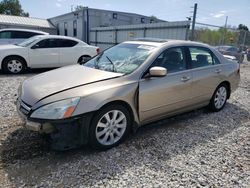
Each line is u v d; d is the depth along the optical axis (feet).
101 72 11.61
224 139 12.51
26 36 38.50
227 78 16.60
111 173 9.06
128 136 12.22
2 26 96.84
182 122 14.62
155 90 11.81
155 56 12.23
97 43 74.28
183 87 13.26
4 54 27.81
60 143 9.36
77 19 86.48
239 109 17.85
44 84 10.62
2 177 8.54
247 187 8.68
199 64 14.62
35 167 9.23
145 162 9.91
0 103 16.42
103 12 81.66
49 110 9.19
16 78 25.86
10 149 10.39
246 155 10.96
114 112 10.69
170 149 11.11
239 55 53.42
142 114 11.66
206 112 16.71
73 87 10.05
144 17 90.63
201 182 8.79
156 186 8.43
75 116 9.36
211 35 48.91
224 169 9.71
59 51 30.63
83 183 8.43
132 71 11.47
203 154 10.82
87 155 10.23
